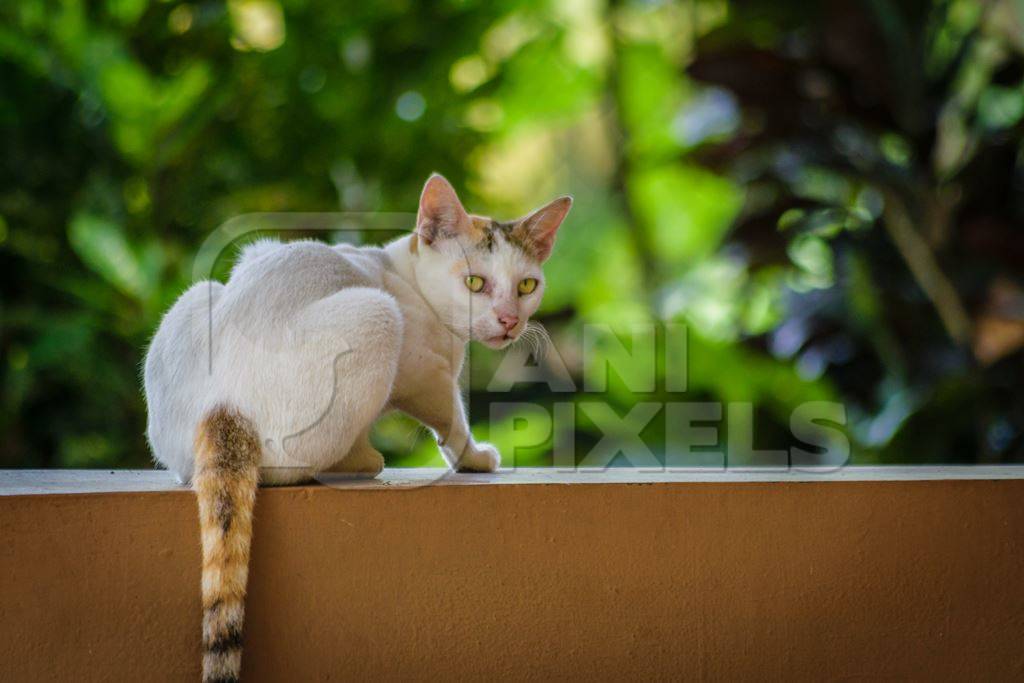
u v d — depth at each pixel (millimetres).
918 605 3609
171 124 6633
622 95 10734
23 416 6223
